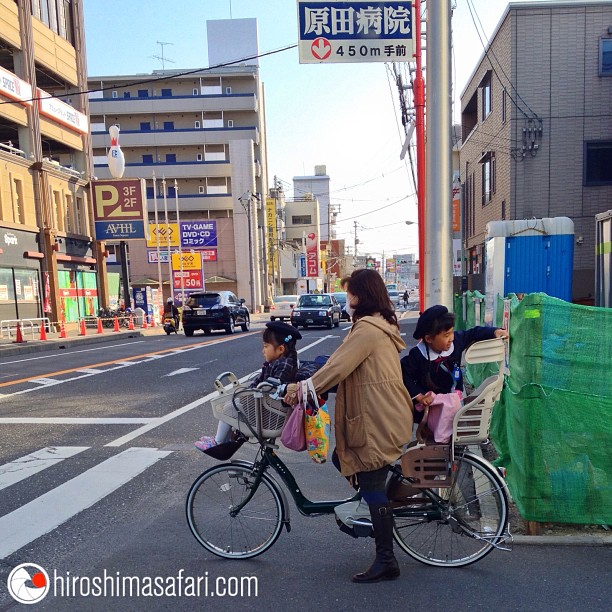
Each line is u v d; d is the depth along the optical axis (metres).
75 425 6.86
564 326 3.42
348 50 6.47
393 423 2.94
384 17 6.43
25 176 24.25
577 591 2.92
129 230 29.12
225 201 51.59
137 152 52.88
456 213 19.22
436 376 3.25
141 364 12.66
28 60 24.83
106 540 3.72
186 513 3.52
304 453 5.61
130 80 53.19
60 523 3.99
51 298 25.28
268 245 56.28
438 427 3.13
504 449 4.33
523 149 17.12
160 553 3.52
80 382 10.23
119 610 2.89
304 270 61.62
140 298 32.44
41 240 25.03
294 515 4.06
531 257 10.29
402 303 50.62
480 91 21.88
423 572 3.20
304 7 6.41
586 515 3.46
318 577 3.17
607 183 16.94
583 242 17.11
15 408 8.00
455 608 2.81
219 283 48.97
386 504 3.05
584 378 3.40
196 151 52.88
